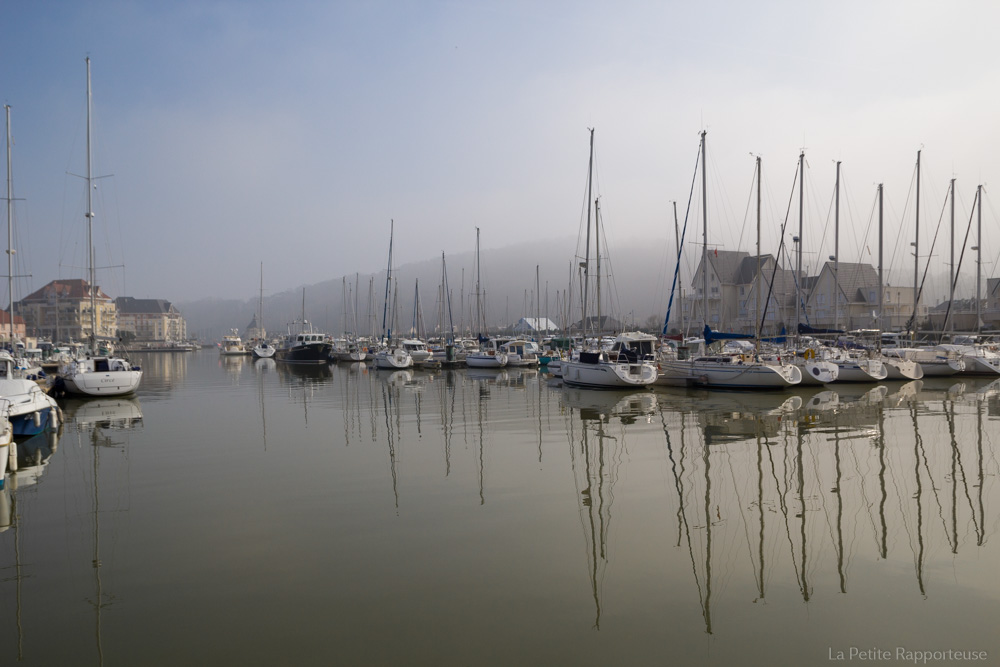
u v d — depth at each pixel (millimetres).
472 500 12672
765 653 6879
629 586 8562
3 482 13977
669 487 13367
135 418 25766
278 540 10477
